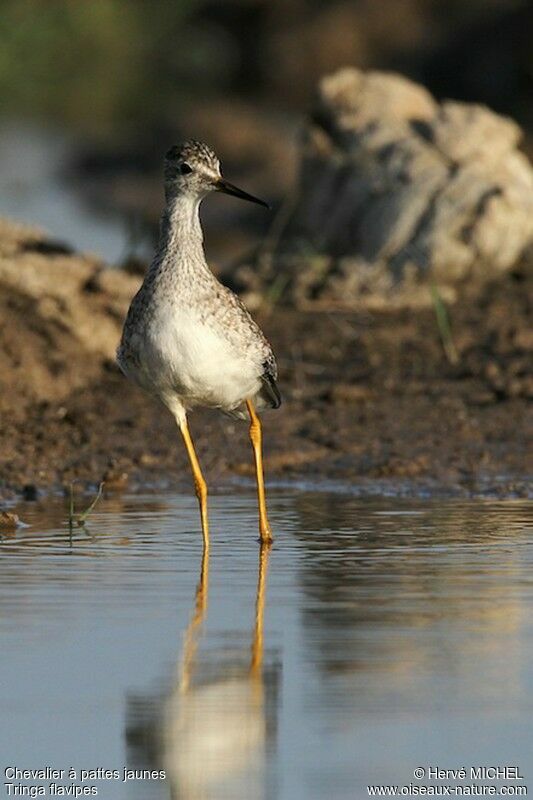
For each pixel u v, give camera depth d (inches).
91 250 964.0
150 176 1322.6
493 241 701.9
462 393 607.2
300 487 518.3
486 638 335.9
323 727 285.1
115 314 637.9
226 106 1567.4
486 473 528.7
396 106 753.6
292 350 648.4
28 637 339.6
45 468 533.0
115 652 328.2
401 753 273.1
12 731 286.4
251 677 311.6
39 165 1393.9
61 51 1769.2
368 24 1649.9
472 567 399.9
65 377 605.6
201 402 459.2
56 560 413.4
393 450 551.8
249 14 1795.0
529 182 726.5
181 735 283.1
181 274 441.1
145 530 454.3
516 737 279.4
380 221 716.7
